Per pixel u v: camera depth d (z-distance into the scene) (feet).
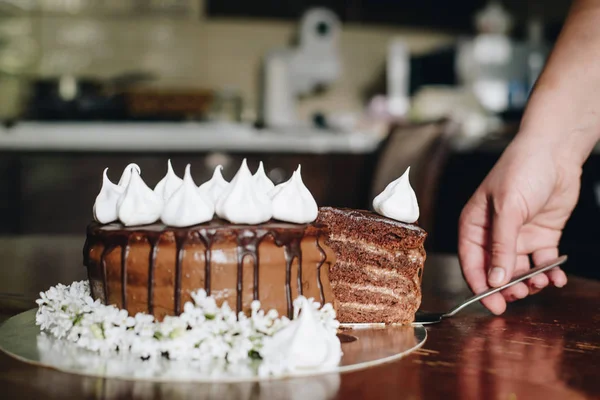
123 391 2.47
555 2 16.83
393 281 3.71
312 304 3.00
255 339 2.82
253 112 16.65
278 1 16.17
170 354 2.78
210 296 2.99
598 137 4.40
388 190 3.95
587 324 3.62
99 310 2.94
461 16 16.76
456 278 5.04
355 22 16.46
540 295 4.42
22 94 15.89
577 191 4.43
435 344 3.19
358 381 2.61
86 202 11.51
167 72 16.39
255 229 3.05
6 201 11.34
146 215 3.12
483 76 15.98
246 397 2.42
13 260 5.40
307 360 2.70
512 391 2.52
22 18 15.88
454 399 2.43
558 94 4.31
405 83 16.10
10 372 2.66
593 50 4.30
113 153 11.54
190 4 16.24
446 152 7.84
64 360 2.78
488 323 3.65
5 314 3.65
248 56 16.61
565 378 2.68
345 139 12.16
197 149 11.71
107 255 3.08
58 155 11.46
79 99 13.07
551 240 4.58
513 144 4.27
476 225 4.20
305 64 15.42
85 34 16.11
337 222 3.76
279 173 11.84
